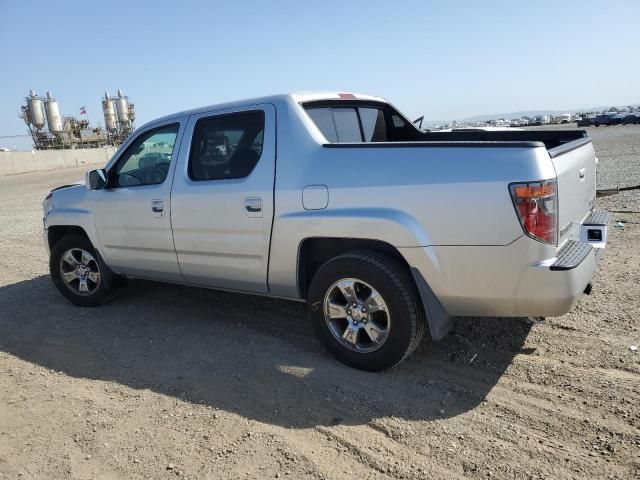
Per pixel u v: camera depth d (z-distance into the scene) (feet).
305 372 12.69
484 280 10.84
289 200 12.80
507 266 10.57
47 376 13.56
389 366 12.11
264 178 13.29
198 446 10.06
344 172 12.07
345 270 12.12
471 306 11.28
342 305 12.60
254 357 13.76
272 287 13.91
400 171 11.39
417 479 8.76
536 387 11.33
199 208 14.57
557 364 12.19
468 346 13.44
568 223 11.71
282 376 12.60
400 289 11.54
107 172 17.12
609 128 176.45
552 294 10.41
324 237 12.50
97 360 14.34
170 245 15.61
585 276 10.81
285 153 13.03
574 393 10.93
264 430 10.46
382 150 11.73
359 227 11.77
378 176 11.63
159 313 17.67
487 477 8.69
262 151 13.44
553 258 10.59
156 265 16.34
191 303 18.40
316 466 9.25
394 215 11.39
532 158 10.22
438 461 9.18
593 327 13.87
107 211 17.06
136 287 20.59
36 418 11.48
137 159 16.60
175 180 15.24
